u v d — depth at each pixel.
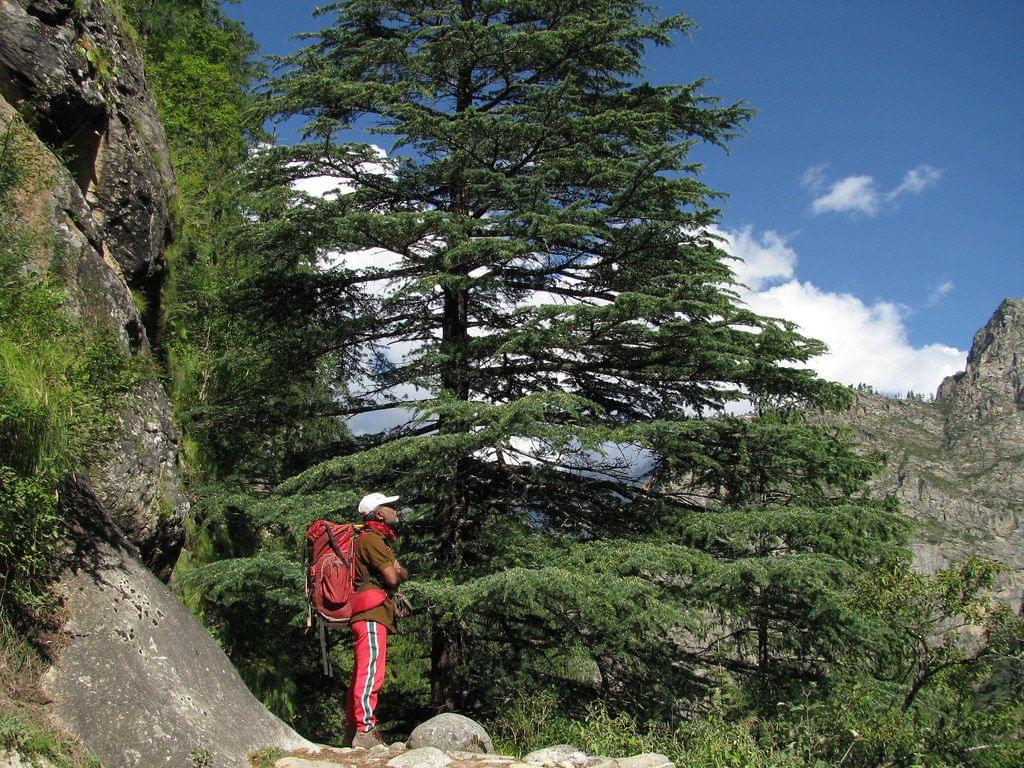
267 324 12.69
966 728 6.99
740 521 9.98
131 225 8.54
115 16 8.57
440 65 12.08
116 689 4.52
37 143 6.46
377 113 12.04
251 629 11.08
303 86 11.41
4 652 4.29
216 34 18.77
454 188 12.08
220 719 4.94
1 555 4.50
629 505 11.52
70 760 4.02
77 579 4.91
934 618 7.57
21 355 4.84
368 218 10.45
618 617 8.98
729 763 6.09
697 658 10.53
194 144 14.81
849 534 10.07
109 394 5.26
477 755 5.26
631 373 11.82
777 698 9.09
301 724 11.34
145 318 9.62
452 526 11.30
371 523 5.29
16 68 6.90
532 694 9.56
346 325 11.91
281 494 10.50
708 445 11.06
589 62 12.50
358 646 5.21
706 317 10.79
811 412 11.98
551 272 12.19
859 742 6.90
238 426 11.65
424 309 12.62
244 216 13.34
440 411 9.70
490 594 8.91
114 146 8.22
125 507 6.41
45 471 4.79
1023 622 7.03
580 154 12.09
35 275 5.50
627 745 6.47
